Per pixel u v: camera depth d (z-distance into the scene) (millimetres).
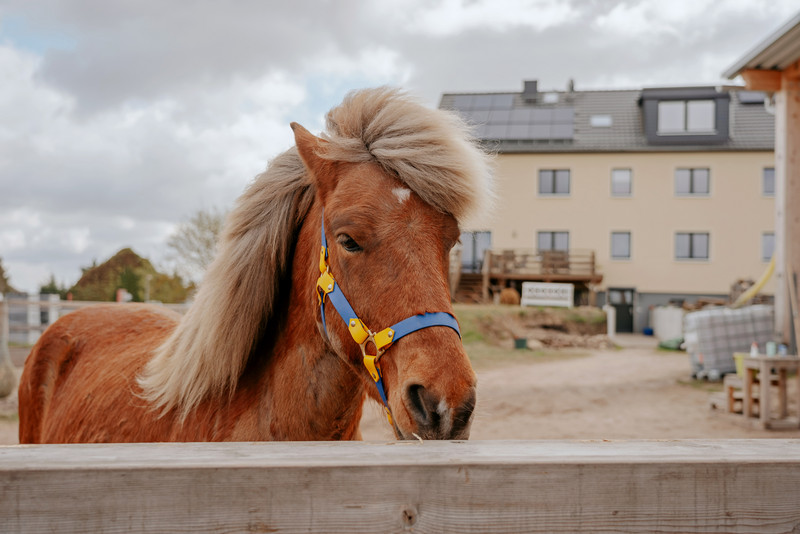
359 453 1016
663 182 24594
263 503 939
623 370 11672
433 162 1616
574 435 6379
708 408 7812
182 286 22422
